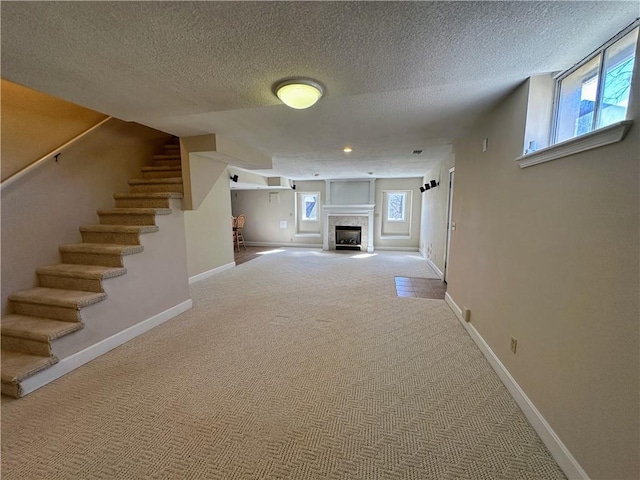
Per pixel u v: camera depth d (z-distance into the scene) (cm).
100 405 184
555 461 141
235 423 168
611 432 111
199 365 230
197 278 493
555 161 147
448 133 311
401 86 176
